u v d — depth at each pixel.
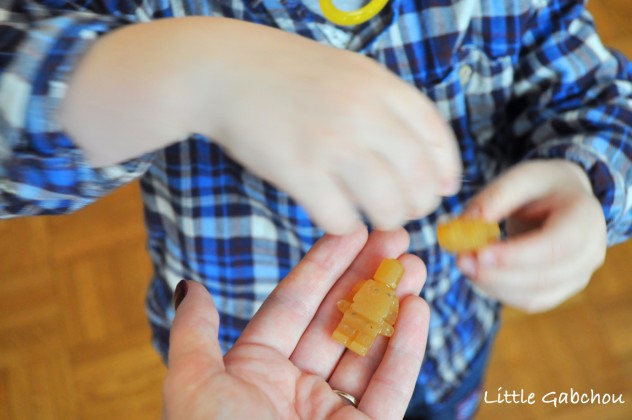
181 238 0.34
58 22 0.21
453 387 0.39
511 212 0.27
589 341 0.54
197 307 0.24
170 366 0.24
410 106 0.20
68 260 0.58
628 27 0.64
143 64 0.20
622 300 0.55
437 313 0.37
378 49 0.30
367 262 0.30
